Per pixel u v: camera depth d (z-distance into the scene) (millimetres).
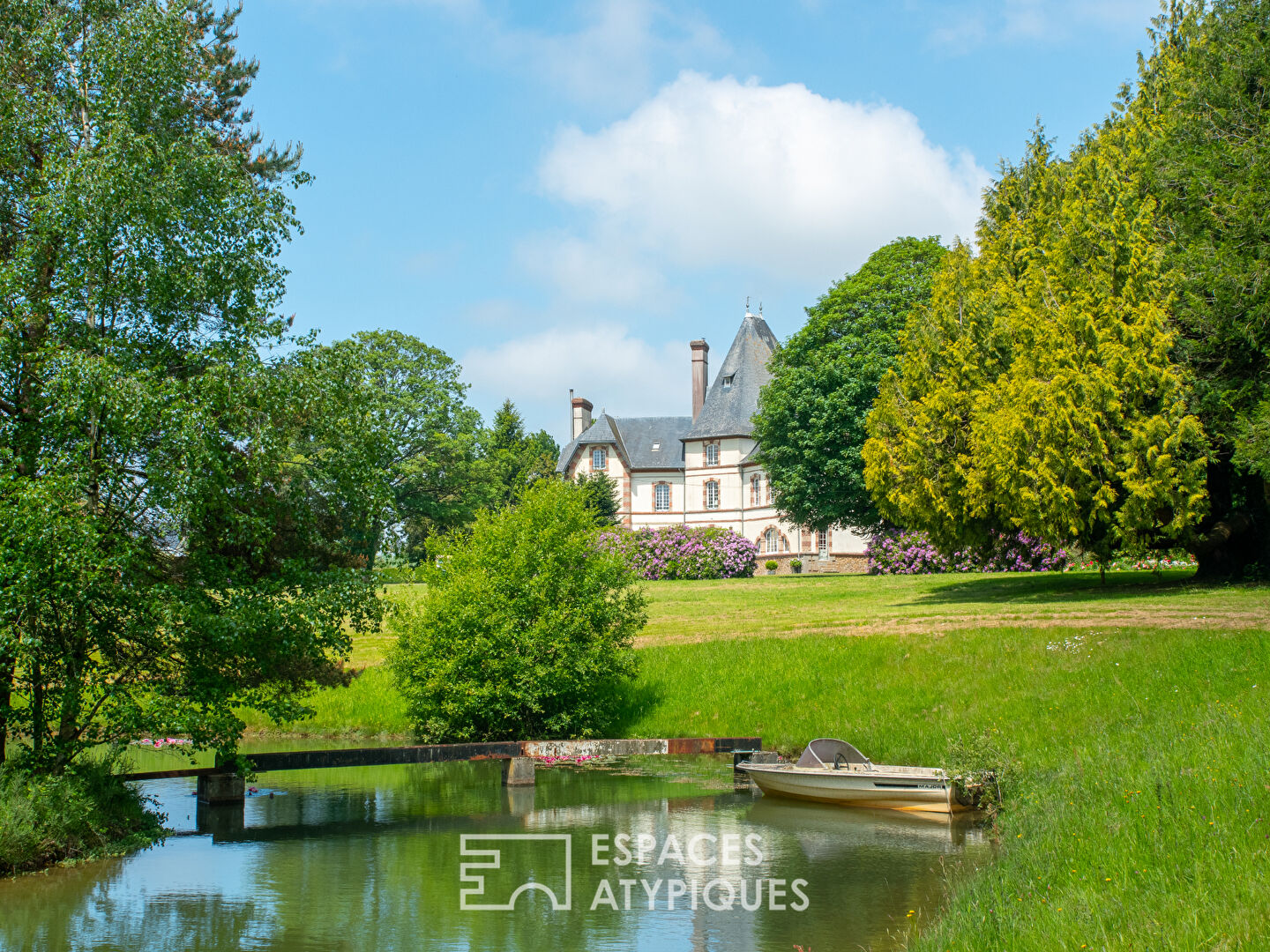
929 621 22719
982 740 15453
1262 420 21281
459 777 19484
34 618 12352
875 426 29719
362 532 16078
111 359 12922
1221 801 9672
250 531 14078
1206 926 6871
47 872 12086
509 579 21500
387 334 57219
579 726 21750
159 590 12750
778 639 23047
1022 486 24234
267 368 14008
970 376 27859
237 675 14969
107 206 12898
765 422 46250
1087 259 25031
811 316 46719
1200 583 25359
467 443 58281
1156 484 22250
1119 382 23062
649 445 79875
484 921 10250
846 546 59250
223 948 9484
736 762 17797
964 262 30969
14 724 13406
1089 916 7664
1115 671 17156
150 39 14180
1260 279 22000
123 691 13148
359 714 24406
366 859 12836
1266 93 24469
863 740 17953
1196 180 24125
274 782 19141
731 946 9352
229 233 14508
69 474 12219
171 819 15477
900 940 9336
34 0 14422
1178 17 28703
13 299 12992
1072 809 11188
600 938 9680
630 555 23047
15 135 13578
